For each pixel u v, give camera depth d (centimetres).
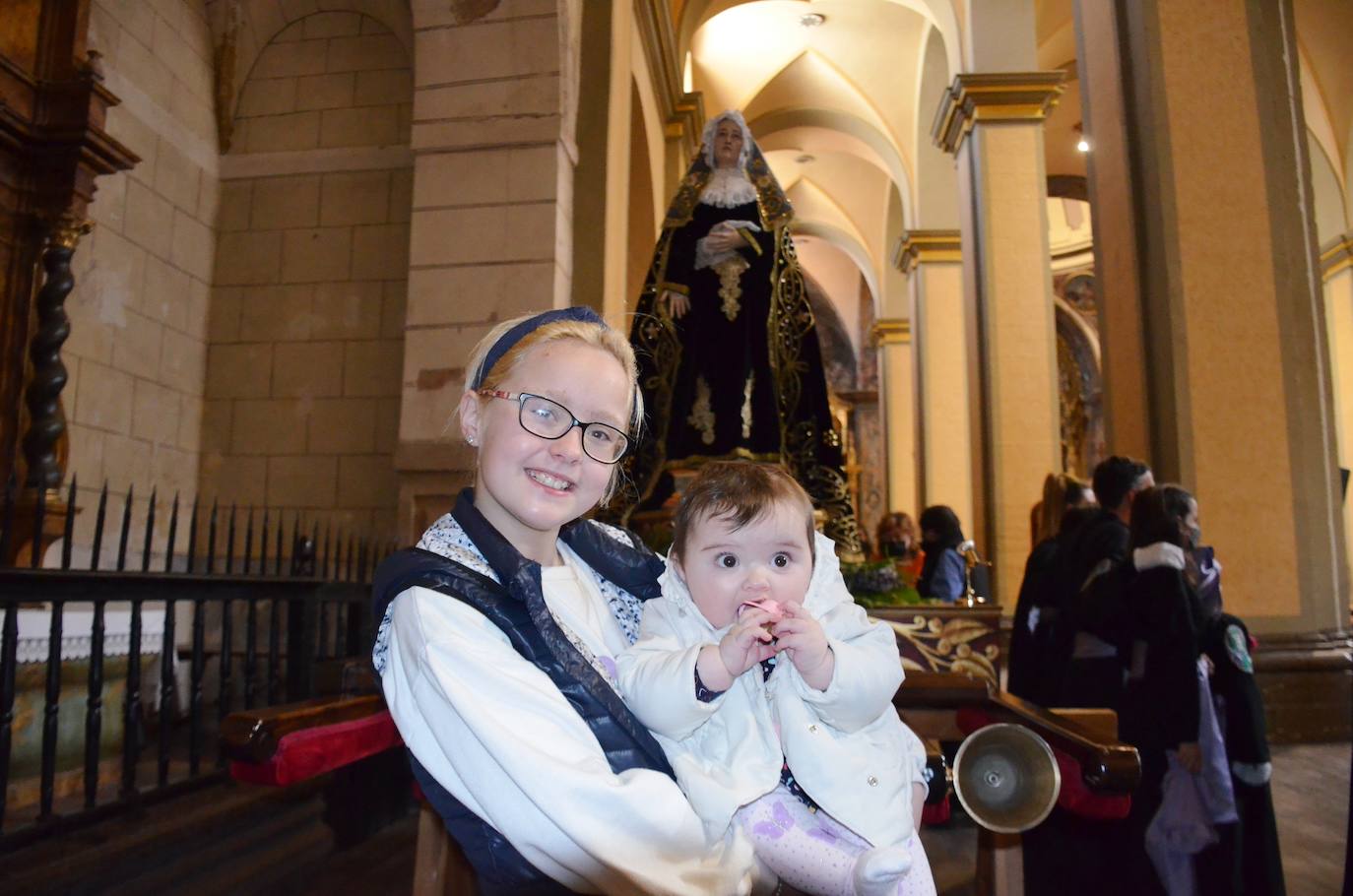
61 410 445
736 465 151
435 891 201
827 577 152
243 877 320
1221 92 556
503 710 104
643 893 98
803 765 133
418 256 576
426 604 111
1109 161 589
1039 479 872
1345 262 1248
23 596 294
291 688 407
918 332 1307
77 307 516
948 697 239
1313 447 530
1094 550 322
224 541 598
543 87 579
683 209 500
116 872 317
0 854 300
